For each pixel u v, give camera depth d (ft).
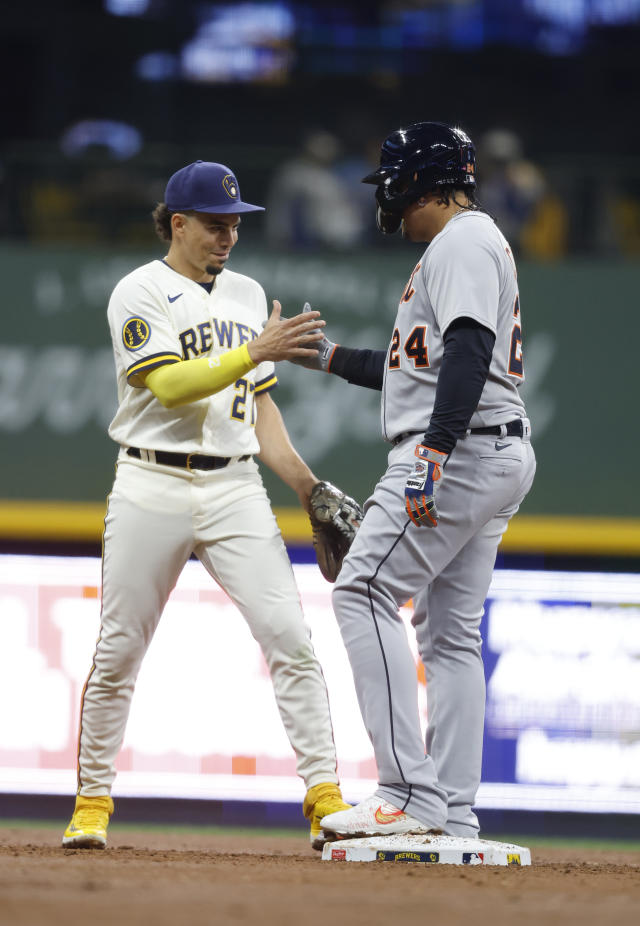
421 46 139.95
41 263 92.02
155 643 85.05
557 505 92.22
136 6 133.28
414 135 46.47
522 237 100.99
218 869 40.01
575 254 101.60
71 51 132.05
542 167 102.94
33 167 100.89
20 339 91.86
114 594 49.49
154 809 84.69
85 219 100.89
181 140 132.36
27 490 91.15
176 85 134.10
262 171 102.27
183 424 49.37
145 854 47.52
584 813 86.69
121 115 131.85
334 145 104.99
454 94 138.00
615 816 86.79
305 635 50.19
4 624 86.28
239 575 49.93
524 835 86.53
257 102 135.03
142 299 49.21
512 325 45.55
